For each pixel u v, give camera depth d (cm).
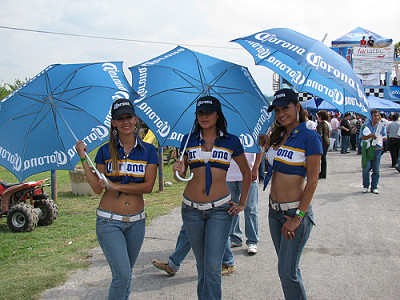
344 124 1808
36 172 328
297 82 362
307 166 304
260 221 680
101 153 329
